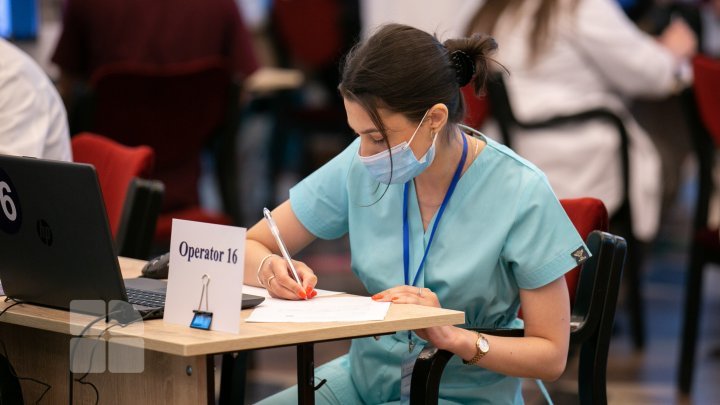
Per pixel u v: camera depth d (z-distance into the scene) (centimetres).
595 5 1049
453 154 496
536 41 1038
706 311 1260
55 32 1193
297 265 490
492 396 514
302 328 400
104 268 426
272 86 1328
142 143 994
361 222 525
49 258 446
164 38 1088
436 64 461
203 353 377
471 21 1072
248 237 545
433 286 505
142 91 980
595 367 505
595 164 1038
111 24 1080
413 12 1670
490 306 504
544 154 1031
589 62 1059
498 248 492
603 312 503
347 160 535
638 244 1091
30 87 640
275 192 1728
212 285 401
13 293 475
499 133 1020
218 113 1008
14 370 506
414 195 513
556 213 490
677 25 1326
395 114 453
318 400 524
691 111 951
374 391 521
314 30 1869
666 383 974
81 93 1005
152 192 645
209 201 1770
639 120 1189
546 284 484
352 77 455
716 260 920
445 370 509
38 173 436
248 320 417
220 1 1107
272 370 1020
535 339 482
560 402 884
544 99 1041
